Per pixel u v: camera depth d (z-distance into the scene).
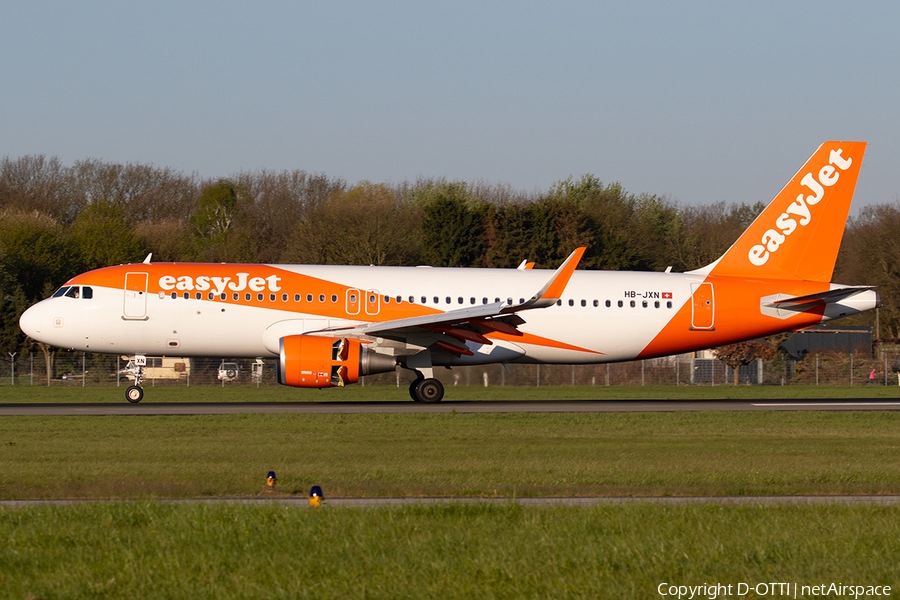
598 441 87.38
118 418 103.31
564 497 57.06
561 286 114.94
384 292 126.62
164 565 38.94
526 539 43.31
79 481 60.66
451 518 47.44
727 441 88.94
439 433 91.81
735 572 39.56
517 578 37.72
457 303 127.25
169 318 124.00
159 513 47.44
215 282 125.19
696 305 134.38
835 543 43.81
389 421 101.88
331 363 118.19
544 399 156.50
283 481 61.22
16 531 44.03
